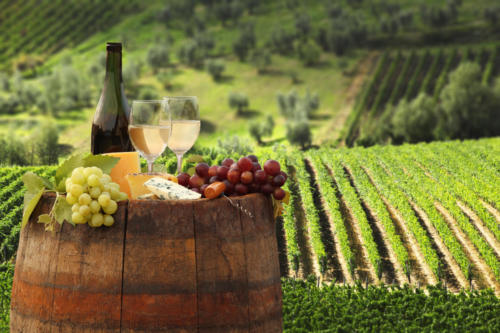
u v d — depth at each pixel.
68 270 2.21
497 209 18.78
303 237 15.81
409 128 50.22
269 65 77.12
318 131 56.78
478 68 53.72
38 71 80.94
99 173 2.23
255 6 101.25
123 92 2.93
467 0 95.94
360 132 55.97
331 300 7.39
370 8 96.75
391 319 6.78
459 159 26.81
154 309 2.19
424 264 14.19
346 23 85.94
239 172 2.49
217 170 2.52
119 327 2.19
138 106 2.52
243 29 88.50
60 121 58.69
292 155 25.14
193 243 2.23
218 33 92.31
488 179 22.92
